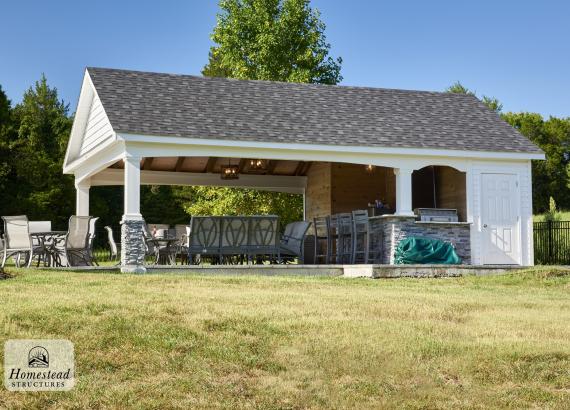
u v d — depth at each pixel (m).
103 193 37.50
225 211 29.42
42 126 40.44
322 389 6.30
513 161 18.11
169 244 16.69
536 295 12.05
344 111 18.67
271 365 6.84
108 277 11.93
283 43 30.59
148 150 15.45
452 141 17.75
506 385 6.57
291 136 16.61
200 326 7.84
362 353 7.12
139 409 5.76
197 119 16.52
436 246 16.86
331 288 11.78
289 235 17.45
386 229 17.31
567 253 20.45
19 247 15.21
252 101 18.27
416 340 7.64
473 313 9.51
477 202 17.73
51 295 9.35
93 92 18.42
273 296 10.05
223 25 31.70
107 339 7.25
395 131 17.88
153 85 17.88
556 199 47.41
